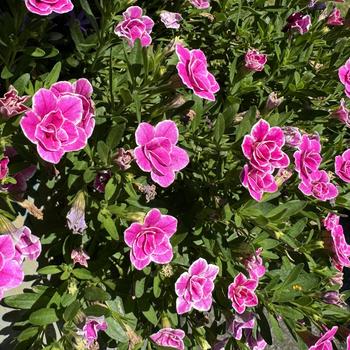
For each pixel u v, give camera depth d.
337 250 0.37
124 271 0.36
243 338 0.38
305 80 0.42
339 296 0.38
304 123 0.43
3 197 0.31
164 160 0.31
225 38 0.45
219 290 0.36
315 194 0.36
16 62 0.36
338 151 0.42
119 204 0.35
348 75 0.40
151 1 0.44
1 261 0.27
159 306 0.37
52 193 0.35
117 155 0.31
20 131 0.30
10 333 0.36
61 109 0.28
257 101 0.44
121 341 0.35
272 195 0.35
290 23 0.46
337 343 0.48
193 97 0.36
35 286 0.34
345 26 0.44
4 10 0.39
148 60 0.33
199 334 0.37
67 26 0.40
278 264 0.40
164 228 0.32
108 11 0.35
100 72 0.38
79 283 0.35
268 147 0.32
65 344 0.33
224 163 0.36
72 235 0.34
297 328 0.37
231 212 0.35
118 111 0.34
